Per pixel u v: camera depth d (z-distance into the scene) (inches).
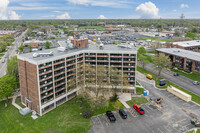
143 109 2965.1
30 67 2728.8
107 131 2375.7
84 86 3459.6
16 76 3708.2
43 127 2477.9
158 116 2741.1
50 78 2864.2
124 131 2378.2
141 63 5329.7
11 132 2389.3
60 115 2797.7
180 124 2524.6
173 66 5359.3
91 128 2444.6
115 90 3622.0
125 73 3550.7
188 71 4857.3
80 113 2849.4
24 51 7691.9
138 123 2564.0
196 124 2449.6
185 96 3235.7
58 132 2327.8
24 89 3024.1
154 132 2356.1
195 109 2935.5
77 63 3422.7
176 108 2979.8
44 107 2837.1
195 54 5378.9
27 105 3046.3
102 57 3523.6
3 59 6466.5
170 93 3597.4
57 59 2933.1
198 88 3791.8
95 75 3511.3
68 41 4493.1
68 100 3326.8
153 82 4202.8
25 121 2635.3
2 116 2778.1
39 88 2701.8
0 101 3275.1
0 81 3107.8
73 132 2337.6
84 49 3661.4
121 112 2755.9
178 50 5836.6
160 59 4313.5
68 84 3260.3
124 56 3454.7
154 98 3366.1
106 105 2992.1
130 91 3607.3
